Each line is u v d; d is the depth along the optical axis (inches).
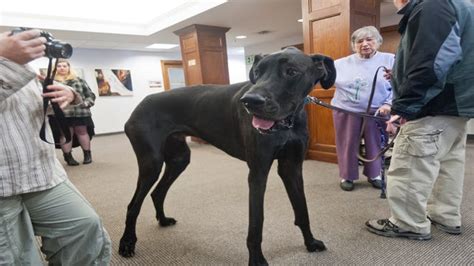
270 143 48.4
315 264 57.2
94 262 41.8
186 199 96.0
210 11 169.5
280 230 71.1
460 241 61.2
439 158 57.2
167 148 70.1
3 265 35.6
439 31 47.2
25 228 38.1
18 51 30.8
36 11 174.1
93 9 184.1
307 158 137.0
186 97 62.2
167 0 178.5
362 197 89.0
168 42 266.1
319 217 76.5
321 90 124.6
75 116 150.5
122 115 316.5
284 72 41.9
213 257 61.9
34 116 36.2
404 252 58.9
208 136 60.2
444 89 51.8
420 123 54.6
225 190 102.9
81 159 172.7
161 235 72.7
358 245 62.6
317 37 122.6
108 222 82.9
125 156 176.9
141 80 327.9
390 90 88.9
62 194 39.2
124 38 231.9
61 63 139.6
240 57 391.2
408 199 59.8
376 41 88.6
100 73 299.0
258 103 38.8
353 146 94.3
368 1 116.6
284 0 157.1
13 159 34.3
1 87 30.6
